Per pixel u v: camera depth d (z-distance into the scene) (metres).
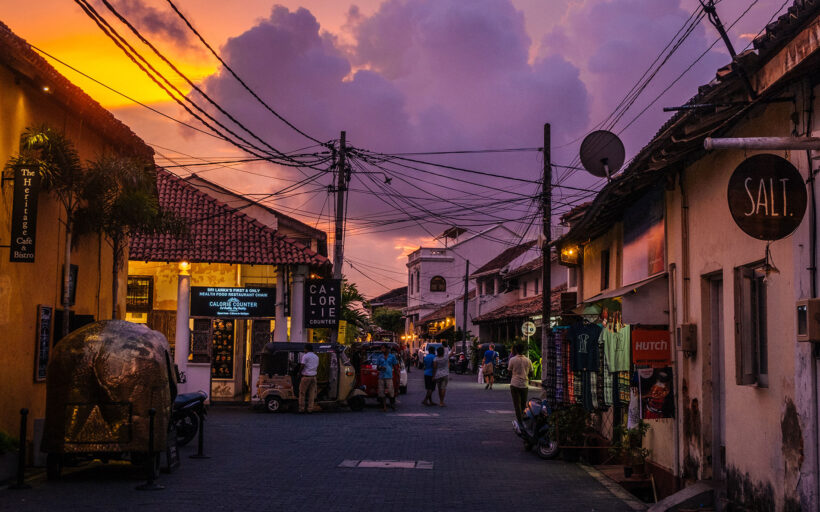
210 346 24.89
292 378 23.00
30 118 11.98
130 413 10.44
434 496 10.05
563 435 13.65
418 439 16.39
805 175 6.86
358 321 44.25
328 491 10.20
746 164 6.56
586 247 18.50
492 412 23.20
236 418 20.80
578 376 12.94
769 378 7.59
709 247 9.42
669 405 10.62
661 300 11.16
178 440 14.63
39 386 12.30
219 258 24.31
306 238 33.06
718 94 7.52
